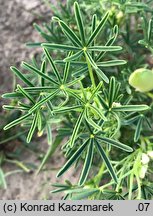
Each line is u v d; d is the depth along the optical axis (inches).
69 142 6.7
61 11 9.5
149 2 8.2
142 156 6.9
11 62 9.8
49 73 7.8
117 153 8.2
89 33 8.0
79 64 6.7
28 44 8.0
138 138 7.3
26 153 9.7
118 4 7.7
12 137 9.2
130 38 8.5
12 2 10.2
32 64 8.9
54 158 9.6
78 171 9.4
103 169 7.5
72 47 6.3
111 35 7.7
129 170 7.1
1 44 10.0
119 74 8.4
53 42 8.2
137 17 8.8
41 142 9.7
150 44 7.6
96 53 8.2
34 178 9.6
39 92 6.6
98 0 8.0
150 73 7.1
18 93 6.5
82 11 8.4
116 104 6.6
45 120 7.4
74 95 6.3
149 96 8.3
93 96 6.3
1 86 9.5
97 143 6.4
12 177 9.6
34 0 10.2
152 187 7.0
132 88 8.1
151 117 8.3
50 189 9.5
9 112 9.2
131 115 8.0
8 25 10.1
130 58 8.6
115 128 7.1
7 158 9.7
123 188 8.5
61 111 6.2
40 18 10.0
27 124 7.4
